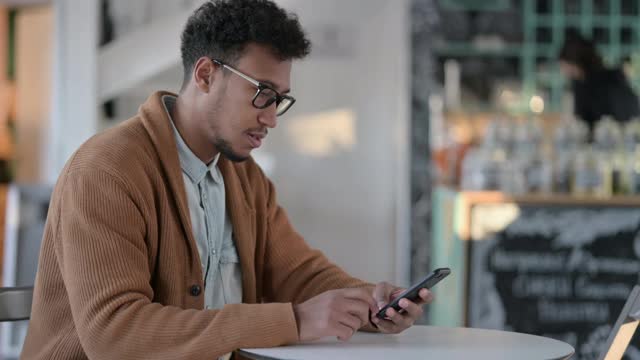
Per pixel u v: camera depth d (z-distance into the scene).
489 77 6.14
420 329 2.15
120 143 2.02
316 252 2.42
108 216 1.92
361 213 6.12
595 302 4.23
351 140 6.11
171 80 6.19
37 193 4.45
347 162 6.12
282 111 2.08
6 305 2.13
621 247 4.23
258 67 2.00
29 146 7.52
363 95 6.09
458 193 4.34
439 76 6.10
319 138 6.12
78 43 6.02
